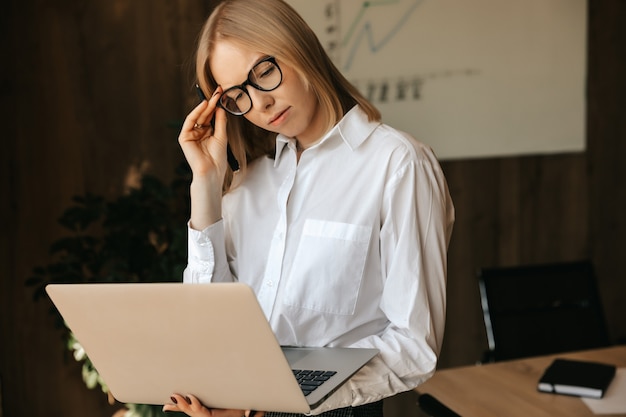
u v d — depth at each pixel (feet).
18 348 9.59
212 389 3.51
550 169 10.94
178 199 9.41
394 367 3.98
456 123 10.27
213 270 4.41
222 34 4.01
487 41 10.16
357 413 4.35
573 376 6.48
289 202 4.42
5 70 9.16
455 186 10.59
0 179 9.32
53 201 9.48
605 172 11.17
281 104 4.02
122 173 9.64
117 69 9.44
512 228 10.93
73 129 9.43
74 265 8.19
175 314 3.26
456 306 10.87
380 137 4.27
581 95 10.66
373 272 4.27
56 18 9.20
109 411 9.98
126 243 8.20
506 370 7.00
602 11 10.75
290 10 4.05
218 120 4.39
